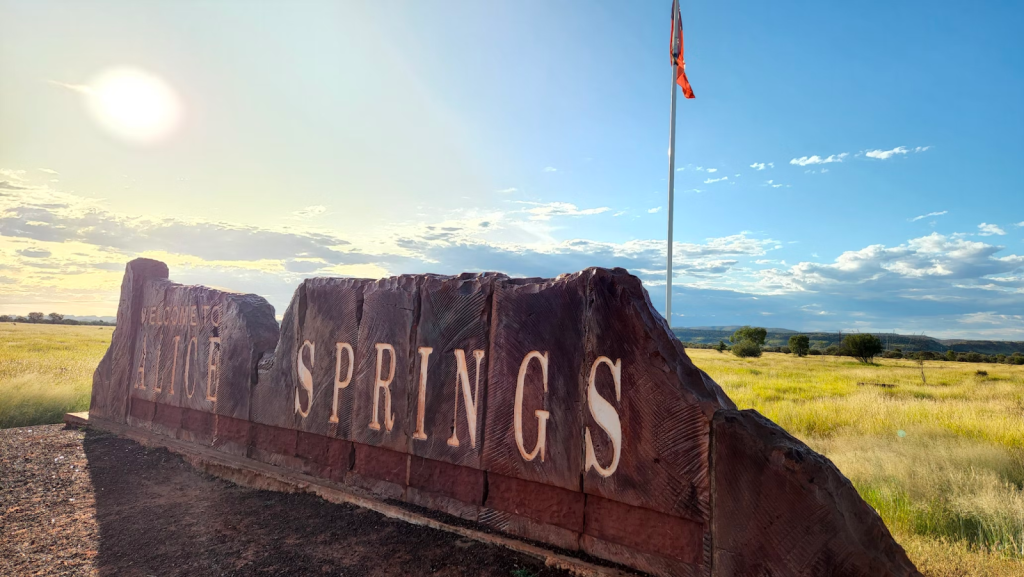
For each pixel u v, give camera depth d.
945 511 5.43
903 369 31.83
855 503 3.00
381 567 3.71
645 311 3.60
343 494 4.96
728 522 3.10
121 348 7.95
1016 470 6.76
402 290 4.94
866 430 9.37
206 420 6.65
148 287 7.77
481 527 4.22
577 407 3.79
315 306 5.62
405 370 4.83
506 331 4.21
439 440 4.53
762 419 3.19
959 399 14.41
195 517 4.66
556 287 3.97
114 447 6.85
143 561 3.85
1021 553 4.46
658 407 3.44
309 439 5.58
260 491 5.38
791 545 2.95
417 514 4.47
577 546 3.77
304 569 3.70
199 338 6.80
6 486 5.41
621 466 3.55
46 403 9.43
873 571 2.82
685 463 3.32
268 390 5.92
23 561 3.84
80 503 4.99
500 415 4.18
